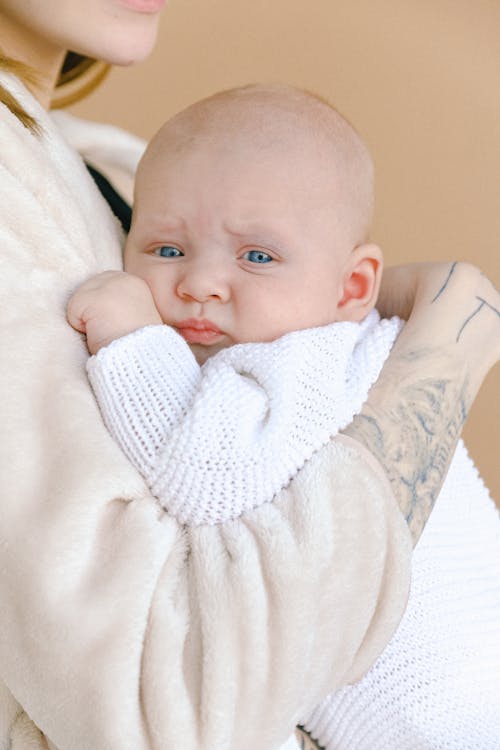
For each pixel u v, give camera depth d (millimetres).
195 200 1289
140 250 1330
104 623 976
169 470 1054
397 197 3240
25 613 993
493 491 2971
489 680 1295
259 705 1002
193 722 980
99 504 1016
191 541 1038
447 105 3271
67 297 1178
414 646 1269
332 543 1036
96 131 1676
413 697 1254
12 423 1044
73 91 1728
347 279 1357
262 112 1315
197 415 1062
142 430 1079
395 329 1286
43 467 1037
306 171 1298
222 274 1280
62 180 1260
